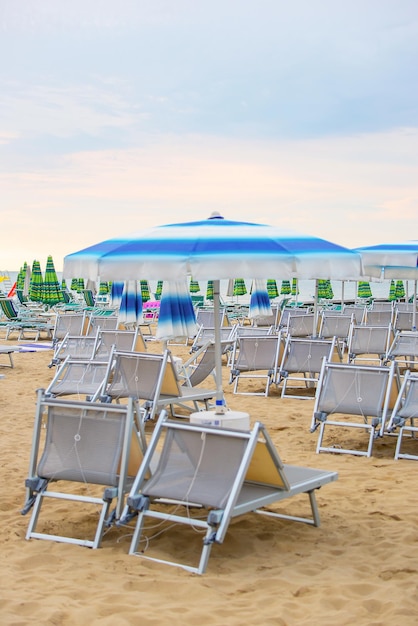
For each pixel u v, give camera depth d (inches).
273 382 397.4
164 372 292.0
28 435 297.7
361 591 148.0
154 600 142.7
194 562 164.7
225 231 174.4
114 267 167.2
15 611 136.9
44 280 876.6
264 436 161.2
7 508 203.0
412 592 145.0
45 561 163.6
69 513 198.4
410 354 451.2
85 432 174.9
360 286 1037.8
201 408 353.4
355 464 255.9
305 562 163.8
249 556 168.2
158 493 162.9
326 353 385.4
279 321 661.9
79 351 449.1
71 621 133.0
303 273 163.2
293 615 136.6
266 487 175.0
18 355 583.2
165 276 161.5
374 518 195.0
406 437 301.3
